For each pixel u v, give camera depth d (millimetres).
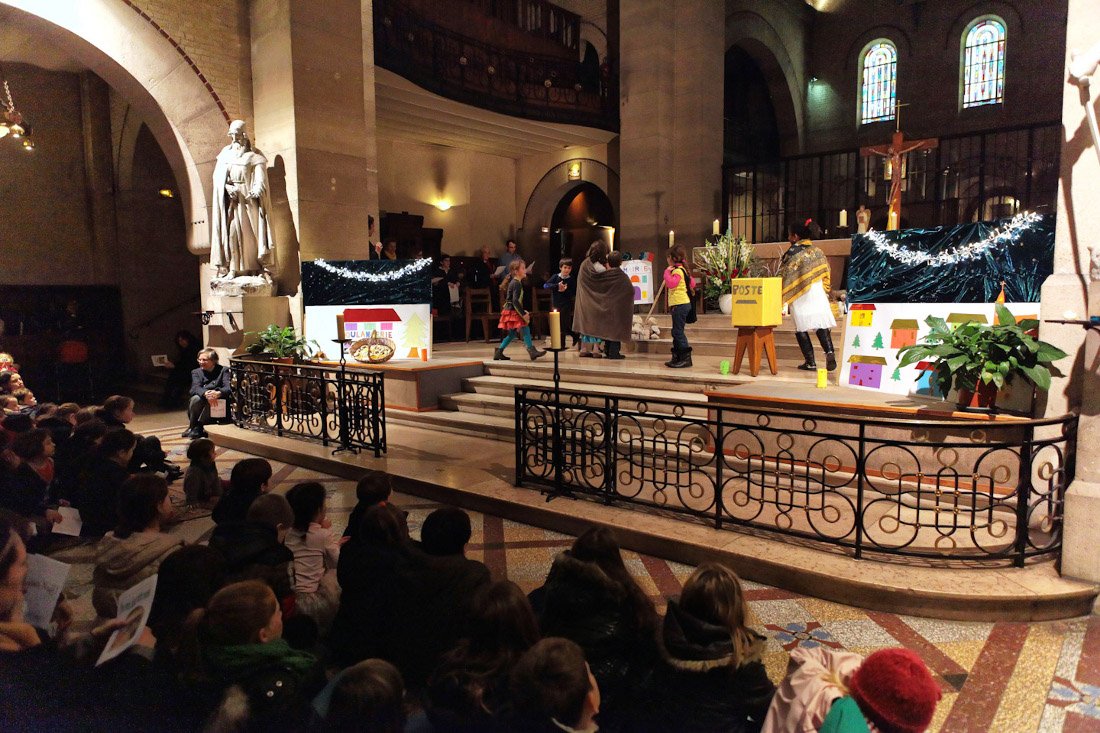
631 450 5203
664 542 4578
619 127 16562
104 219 14133
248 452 8070
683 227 16031
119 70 9422
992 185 19406
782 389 5988
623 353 10430
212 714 1982
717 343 9773
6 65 13023
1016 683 3086
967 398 4824
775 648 3400
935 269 5555
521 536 5066
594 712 1988
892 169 13094
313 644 3102
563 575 2605
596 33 17078
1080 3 4141
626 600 2572
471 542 4941
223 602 2189
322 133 10312
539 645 1953
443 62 13117
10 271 13234
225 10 10180
